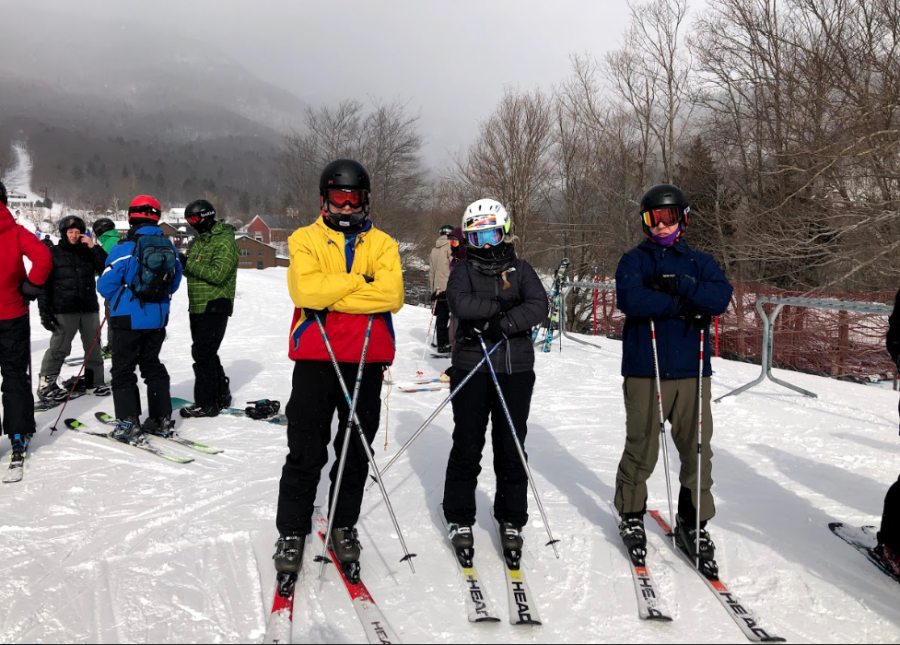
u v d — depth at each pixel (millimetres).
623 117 23094
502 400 2582
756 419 5125
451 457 2725
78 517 3166
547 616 2328
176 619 2287
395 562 2723
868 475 3844
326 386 2543
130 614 2312
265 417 5129
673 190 2701
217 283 4914
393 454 4191
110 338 4301
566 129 25156
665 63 21625
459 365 2684
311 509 2578
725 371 7660
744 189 17375
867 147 12094
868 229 12836
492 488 3549
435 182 33875
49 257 3902
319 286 2459
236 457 4145
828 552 2828
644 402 2654
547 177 25797
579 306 24031
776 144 14992
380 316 2625
